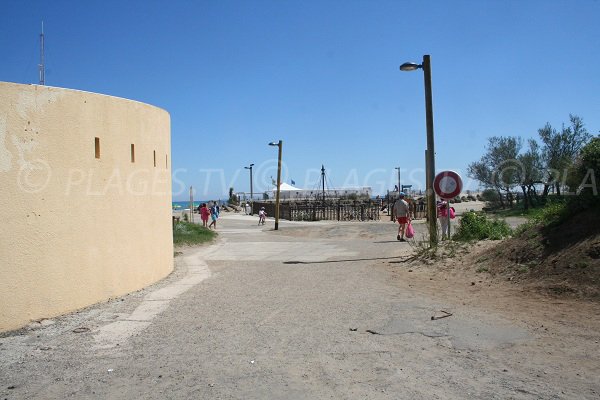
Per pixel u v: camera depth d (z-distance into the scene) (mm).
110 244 8922
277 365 5477
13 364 5707
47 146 7516
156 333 6859
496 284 8844
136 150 9812
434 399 4457
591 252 7754
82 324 7309
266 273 12234
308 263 14016
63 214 7801
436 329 6629
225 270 12844
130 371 5422
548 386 4625
